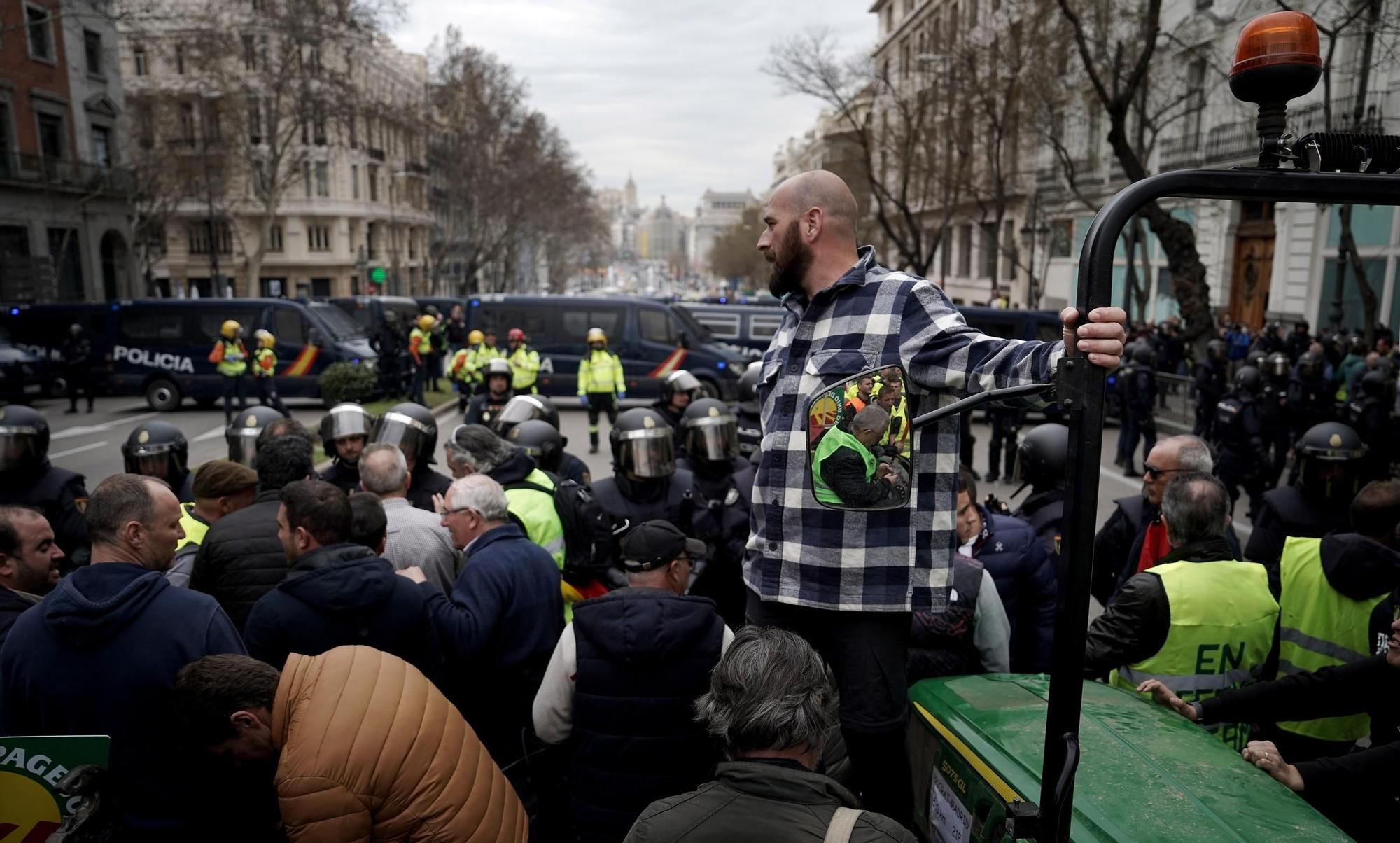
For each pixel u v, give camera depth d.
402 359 21.05
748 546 2.25
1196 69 23.23
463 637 3.42
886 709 2.10
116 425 18.41
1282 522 4.73
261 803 2.77
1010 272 38.66
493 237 66.62
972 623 3.38
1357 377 13.12
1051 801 1.55
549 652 3.66
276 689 2.25
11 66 29.84
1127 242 22.81
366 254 58.78
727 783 1.78
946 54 26.05
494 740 3.66
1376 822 2.67
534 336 21.58
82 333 20.06
